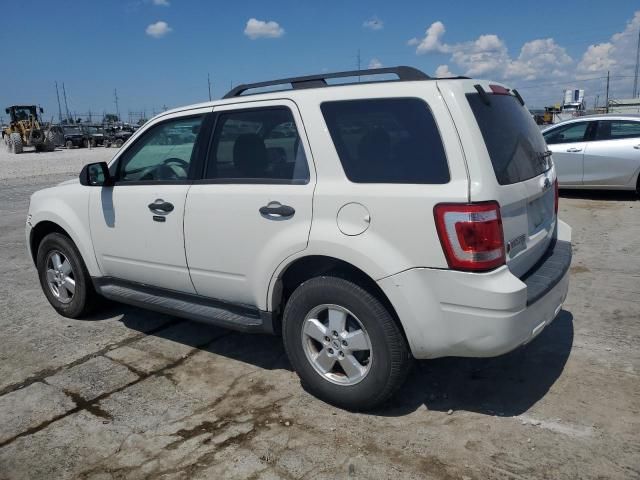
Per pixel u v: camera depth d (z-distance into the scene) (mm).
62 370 4199
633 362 3904
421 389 3693
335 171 3281
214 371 4102
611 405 3383
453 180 2924
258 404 3605
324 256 3328
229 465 2998
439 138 2994
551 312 3322
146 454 3131
